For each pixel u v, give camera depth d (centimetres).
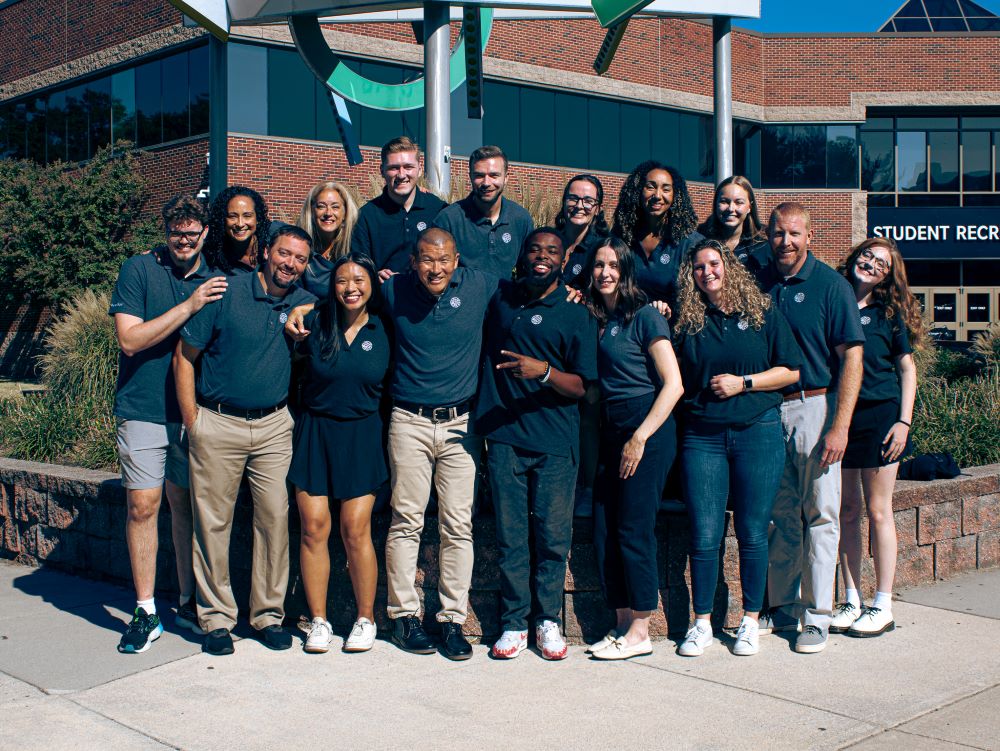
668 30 2655
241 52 1995
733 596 509
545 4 857
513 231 530
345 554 507
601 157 2559
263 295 462
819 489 470
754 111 2845
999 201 3092
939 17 3133
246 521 531
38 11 2478
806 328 465
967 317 3164
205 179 2027
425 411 464
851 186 2897
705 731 371
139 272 471
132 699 409
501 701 405
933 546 615
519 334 455
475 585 495
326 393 463
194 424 460
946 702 400
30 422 846
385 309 470
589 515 491
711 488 464
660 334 450
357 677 436
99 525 624
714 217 517
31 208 2203
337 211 528
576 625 493
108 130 2314
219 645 469
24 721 384
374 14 1112
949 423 845
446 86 866
